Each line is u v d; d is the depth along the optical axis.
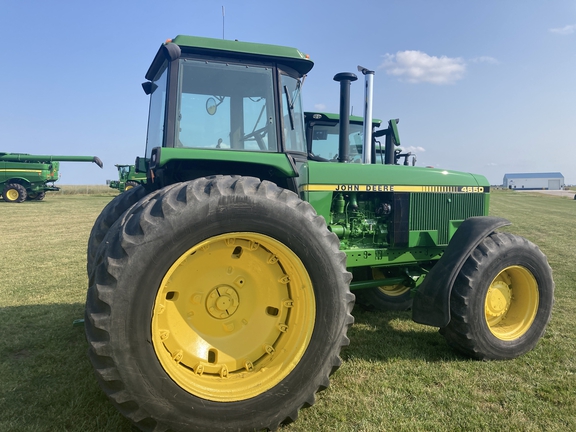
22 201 23.98
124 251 2.06
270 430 2.36
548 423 2.48
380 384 2.95
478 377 3.06
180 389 2.17
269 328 2.57
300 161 3.43
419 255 4.00
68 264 7.27
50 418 2.50
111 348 2.02
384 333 4.01
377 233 3.84
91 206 21.30
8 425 2.42
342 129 4.02
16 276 6.32
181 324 2.39
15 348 3.55
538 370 3.18
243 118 3.10
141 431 2.35
